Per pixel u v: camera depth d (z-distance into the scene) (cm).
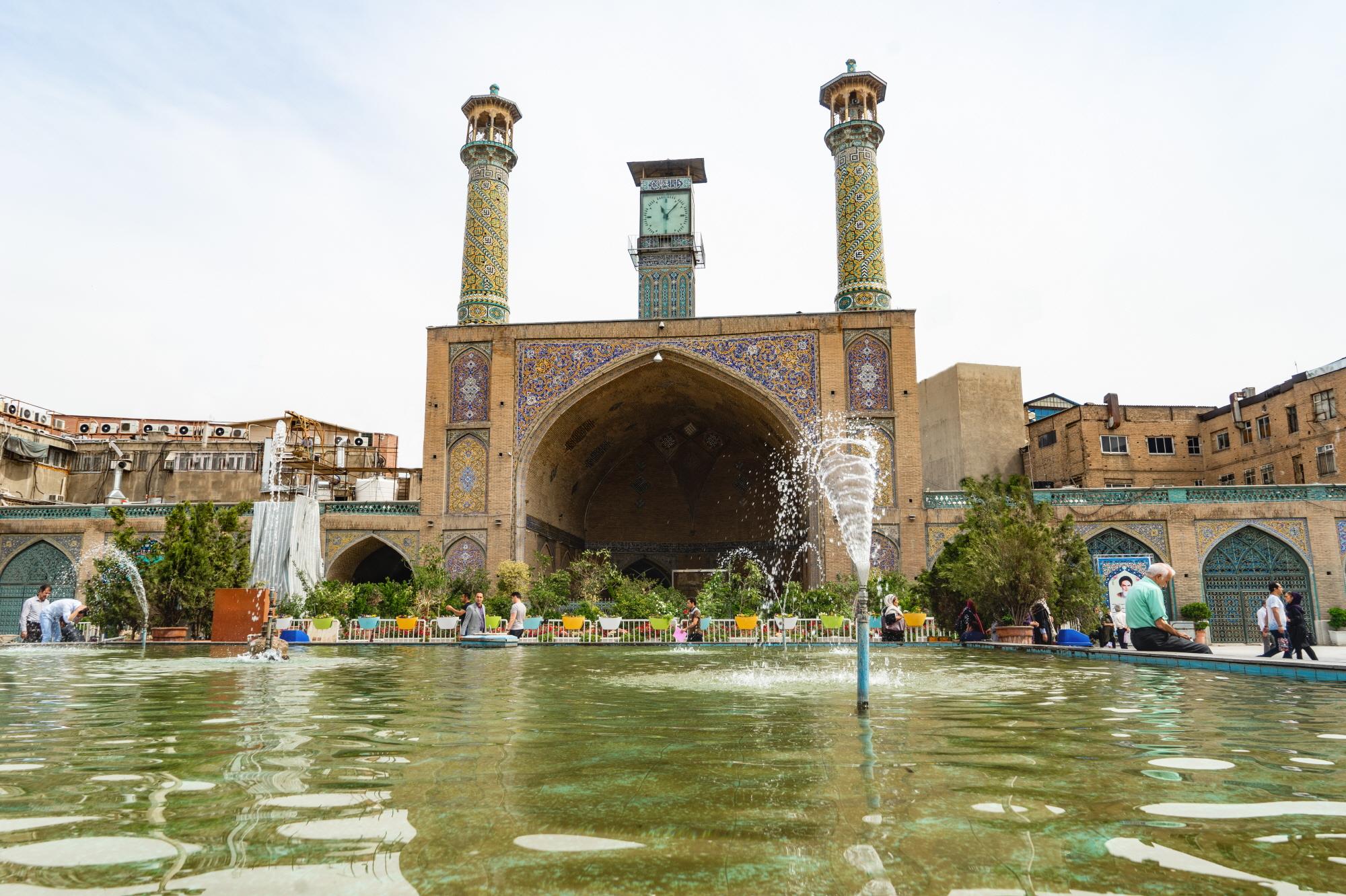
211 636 1073
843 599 1404
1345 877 132
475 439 1789
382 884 128
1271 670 556
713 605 1455
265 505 1520
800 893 124
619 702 387
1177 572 1595
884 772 212
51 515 1823
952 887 127
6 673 561
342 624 1377
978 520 1195
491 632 1268
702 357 1773
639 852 143
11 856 141
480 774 209
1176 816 169
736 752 241
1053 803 178
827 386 1720
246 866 136
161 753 241
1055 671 607
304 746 254
